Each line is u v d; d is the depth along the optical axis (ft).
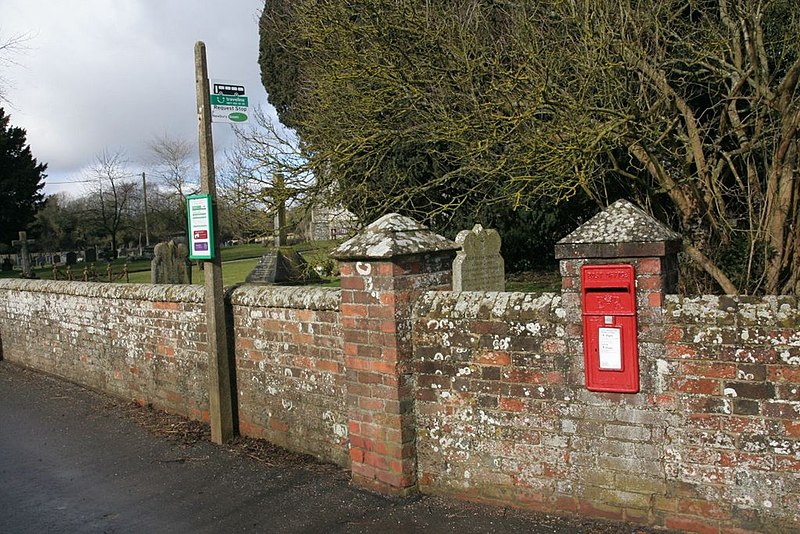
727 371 11.22
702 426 11.49
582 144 27.09
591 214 41.65
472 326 13.97
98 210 190.08
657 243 11.64
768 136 24.59
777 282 22.49
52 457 20.25
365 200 41.14
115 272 107.96
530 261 46.09
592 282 12.25
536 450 13.30
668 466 11.84
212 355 20.13
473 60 33.63
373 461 15.31
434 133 34.83
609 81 28.40
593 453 12.63
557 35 32.89
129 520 15.23
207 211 19.74
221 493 16.29
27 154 165.68
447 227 44.34
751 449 11.09
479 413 13.99
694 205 26.17
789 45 26.32
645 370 11.96
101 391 28.35
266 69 65.36
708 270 24.09
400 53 36.63
